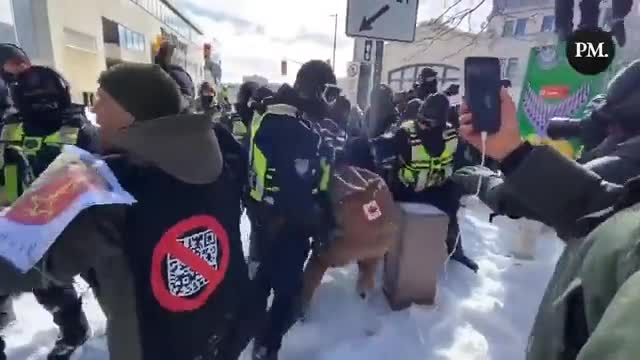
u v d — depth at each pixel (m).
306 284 3.13
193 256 1.39
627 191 0.76
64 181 1.12
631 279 0.50
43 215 1.06
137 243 1.26
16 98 2.43
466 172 1.33
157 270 1.30
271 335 2.56
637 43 7.39
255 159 2.41
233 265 1.58
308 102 2.53
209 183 1.43
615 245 0.61
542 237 5.33
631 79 1.42
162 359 1.34
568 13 5.01
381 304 3.56
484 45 9.96
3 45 2.88
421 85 5.53
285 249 2.48
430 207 3.54
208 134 1.42
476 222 5.90
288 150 2.33
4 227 1.04
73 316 2.62
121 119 1.34
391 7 3.73
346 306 3.50
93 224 1.16
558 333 0.70
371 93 4.45
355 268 4.25
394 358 2.87
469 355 2.94
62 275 1.14
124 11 35.22
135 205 1.26
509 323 3.35
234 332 1.62
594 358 0.45
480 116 1.01
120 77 1.31
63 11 24.64
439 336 3.14
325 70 2.52
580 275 0.66
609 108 1.50
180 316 1.37
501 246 5.05
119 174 1.27
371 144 3.76
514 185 1.01
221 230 1.49
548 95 5.27
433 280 3.48
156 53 3.97
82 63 27.44
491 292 3.86
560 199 0.96
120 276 1.27
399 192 3.81
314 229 2.53
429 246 3.39
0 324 2.82
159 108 1.33
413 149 3.67
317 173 2.55
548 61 5.26
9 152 2.40
